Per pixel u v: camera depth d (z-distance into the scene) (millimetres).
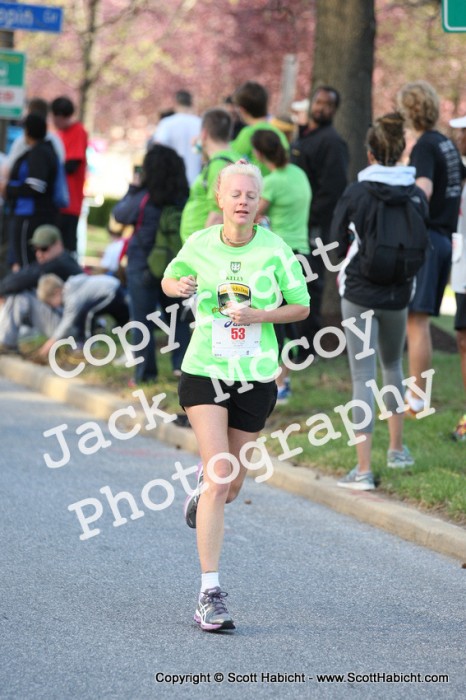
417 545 16156
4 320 29984
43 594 13250
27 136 31906
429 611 13297
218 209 22438
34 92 84500
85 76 62312
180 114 33062
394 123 17562
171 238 24344
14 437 22188
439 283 21406
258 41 67000
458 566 15234
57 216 32688
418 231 17344
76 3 71125
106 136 91812
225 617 12164
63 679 10703
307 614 13008
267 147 22875
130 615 12656
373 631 12492
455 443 20312
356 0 29422
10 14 33656
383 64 67000
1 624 12148
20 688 10445
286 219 23156
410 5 51438
